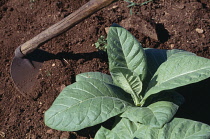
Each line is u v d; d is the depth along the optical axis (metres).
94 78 1.75
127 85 1.73
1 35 2.10
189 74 1.64
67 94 1.69
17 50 1.90
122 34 1.74
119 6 2.17
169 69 1.69
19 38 2.08
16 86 1.93
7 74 1.99
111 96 1.71
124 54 1.74
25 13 2.18
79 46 2.04
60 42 2.05
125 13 2.14
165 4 2.16
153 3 2.16
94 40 2.05
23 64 1.95
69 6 2.18
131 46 1.73
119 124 1.70
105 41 2.02
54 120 1.64
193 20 2.08
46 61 1.98
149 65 1.80
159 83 1.69
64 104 1.66
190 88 1.91
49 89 1.92
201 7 2.12
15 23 2.14
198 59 1.66
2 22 2.16
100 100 1.68
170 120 1.63
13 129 1.84
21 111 1.88
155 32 2.03
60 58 1.99
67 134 1.81
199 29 2.06
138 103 1.74
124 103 1.69
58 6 2.17
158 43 2.03
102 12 2.14
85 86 1.71
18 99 1.92
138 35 2.04
